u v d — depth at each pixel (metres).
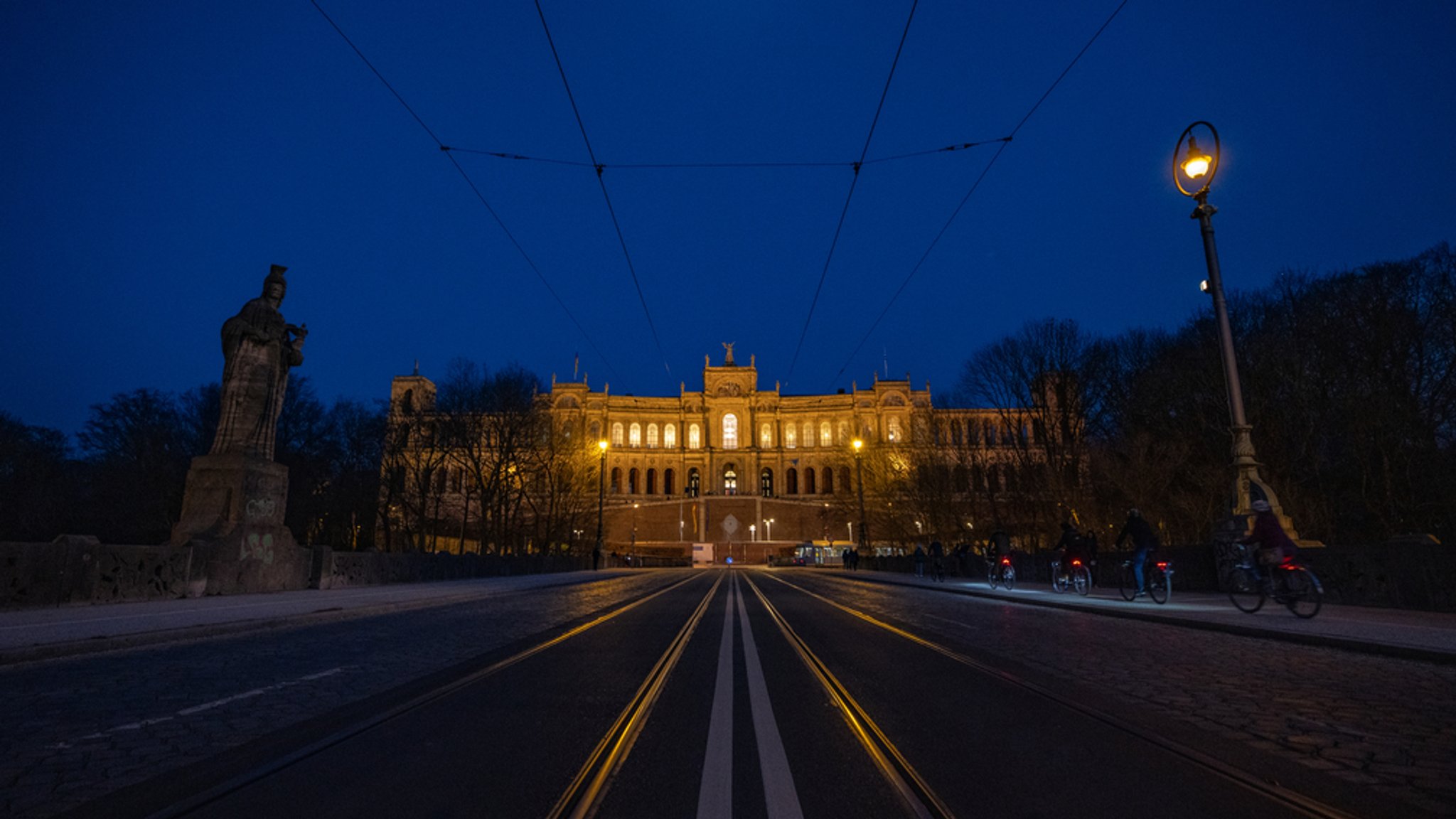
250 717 5.76
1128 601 15.87
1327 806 3.79
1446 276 35.41
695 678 7.55
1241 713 5.77
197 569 16.52
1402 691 6.54
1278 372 35.69
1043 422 42.62
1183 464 36.38
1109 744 5.00
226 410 18.70
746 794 4.02
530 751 4.86
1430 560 12.02
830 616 14.70
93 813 3.73
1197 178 15.11
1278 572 11.80
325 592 19.83
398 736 5.24
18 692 6.67
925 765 4.53
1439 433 33.97
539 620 13.75
